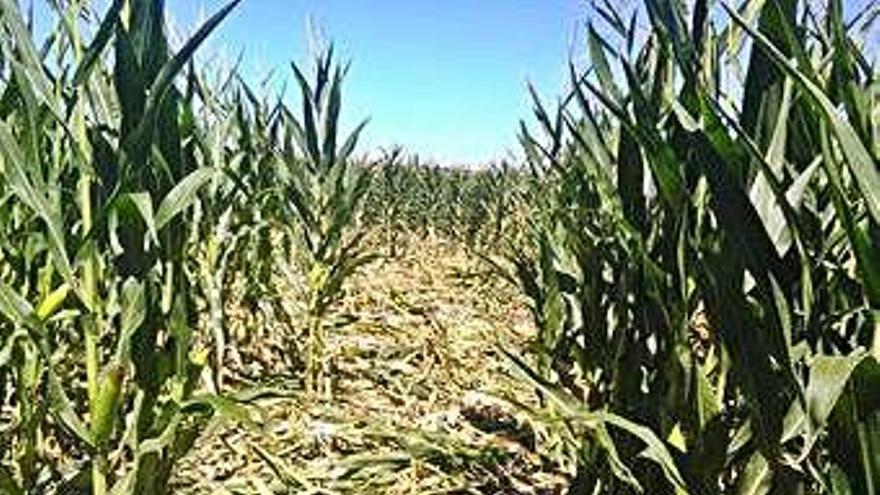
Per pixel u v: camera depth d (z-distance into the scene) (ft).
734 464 7.50
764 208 6.33
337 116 18.79
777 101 6.31
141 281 7.98
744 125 6.42
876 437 5.28
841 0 5.22
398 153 26.35
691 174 7.26
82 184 8.39
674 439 7.55
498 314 28.53
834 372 5.01
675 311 7.52
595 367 10.42
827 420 5.64
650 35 9.18
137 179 7.92
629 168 8.41
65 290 8.27
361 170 20.93
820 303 6.47
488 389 18.43
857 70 6.40
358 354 20.01
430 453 14.38
